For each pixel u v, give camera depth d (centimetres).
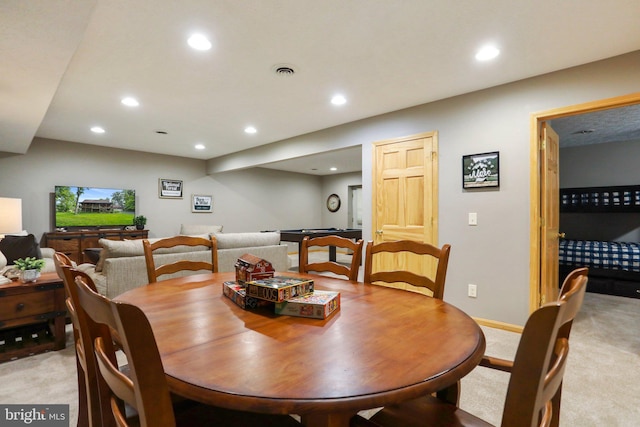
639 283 432
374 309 125
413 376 74
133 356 53
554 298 336
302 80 299
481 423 101
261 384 69
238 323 108
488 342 271
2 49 211
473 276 321
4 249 338
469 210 324
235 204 792
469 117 326
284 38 229
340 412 64
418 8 195
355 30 219
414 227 363
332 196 967
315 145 480
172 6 193
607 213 568
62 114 401
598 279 459
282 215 894
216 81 302
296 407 63
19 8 169
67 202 550
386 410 107
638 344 272
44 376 215
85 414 137
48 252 434
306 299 120
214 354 84
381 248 180
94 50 245
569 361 241
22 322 244
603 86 257
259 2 190
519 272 295
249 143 568
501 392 200
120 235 573
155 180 661
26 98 292
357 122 423
